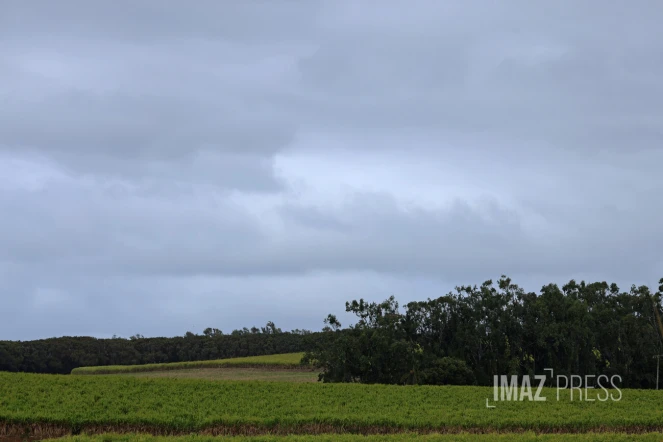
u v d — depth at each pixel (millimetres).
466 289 87438
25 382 50688
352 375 80875
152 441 32594
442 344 86688
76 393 46625
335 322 83625
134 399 45406
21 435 37281
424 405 47062
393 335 83312
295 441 33094
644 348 86000
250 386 54500
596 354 84625
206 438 33438
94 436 34438
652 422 41625
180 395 48125
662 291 89062
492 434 36344
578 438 35219
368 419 40031
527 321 84875
